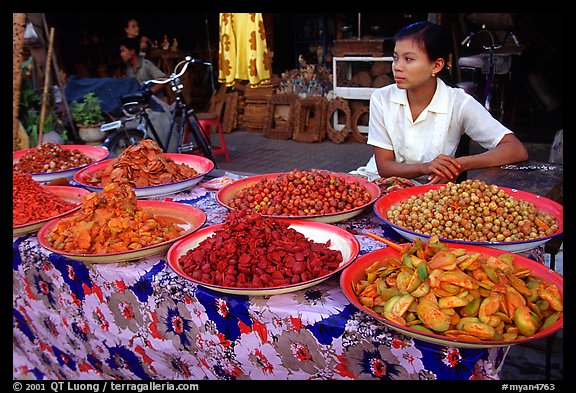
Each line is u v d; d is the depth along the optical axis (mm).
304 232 1718
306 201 1845
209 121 5891
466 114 2398
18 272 1996
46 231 1883
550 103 6465
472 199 1639
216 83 8977
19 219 1995
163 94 6035
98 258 1633
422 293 1163
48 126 5406
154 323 1645
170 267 1501
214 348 1533
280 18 8344
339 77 6488
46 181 2557
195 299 1503
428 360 1188
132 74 5934
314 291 1438
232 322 1457
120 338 1775
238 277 1411
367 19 7609
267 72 4988
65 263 1802
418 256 1296
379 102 2529
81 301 1830
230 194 2105
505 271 1261
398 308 1172
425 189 1939
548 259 3012
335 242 1646
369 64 6285
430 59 2209
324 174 1956
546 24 6660
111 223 1706
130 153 2301
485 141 2410
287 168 5719
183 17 9250
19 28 4812
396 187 2047
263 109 7367
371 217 1939
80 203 2205
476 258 1214
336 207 1846
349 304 1354
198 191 2369
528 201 1766
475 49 6652
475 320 1114
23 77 5352
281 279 1385
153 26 9320
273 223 1603
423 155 2488
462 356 1145
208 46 8422
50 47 5121
